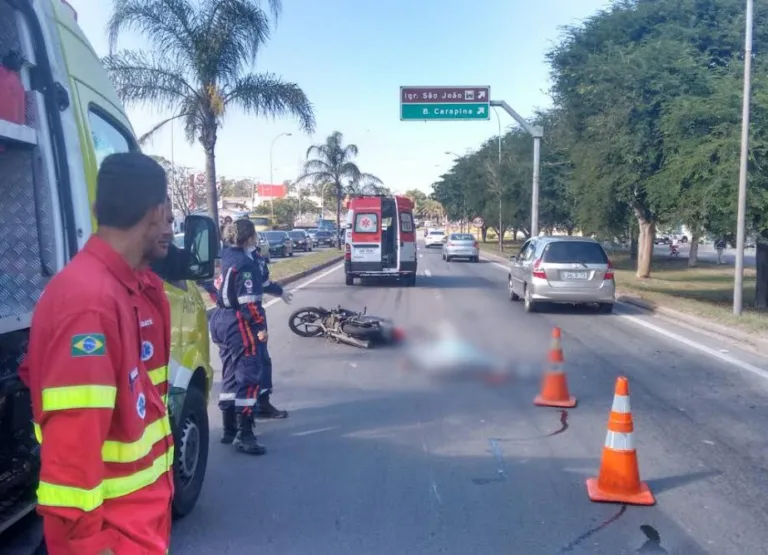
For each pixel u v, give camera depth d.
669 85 20.36
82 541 2.28
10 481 3.41
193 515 5.47
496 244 76.62
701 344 13.34
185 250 4.89
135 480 2.47
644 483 6.11
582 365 11.34
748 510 5.65
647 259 31.11
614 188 23.05
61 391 2.25
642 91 20.70
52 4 4.12
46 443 2.26
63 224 3.86
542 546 5.00
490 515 5.52
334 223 79.75
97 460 2.27
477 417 8.27
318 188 60.47
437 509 5.62
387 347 12.69
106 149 4.71
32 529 3.81
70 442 2.24
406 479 6.27
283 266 33.09
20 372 2.79
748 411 8.64
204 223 4.89
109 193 2.53
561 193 45.94
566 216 49.62
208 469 6.48
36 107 3.75
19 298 3.80
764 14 21.12
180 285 5.52
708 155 17.66
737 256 16.03
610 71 21.14
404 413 8.43
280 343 13.06
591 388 9.78
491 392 9.48
